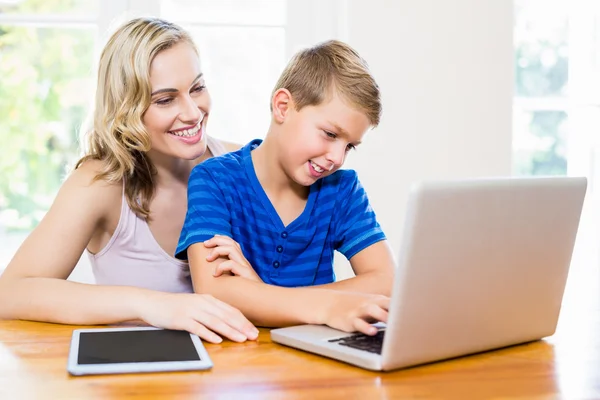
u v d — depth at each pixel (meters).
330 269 1.42
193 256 1.22
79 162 1.45
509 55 2.29
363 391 0.77
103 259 1.49
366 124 1.23
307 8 2.23
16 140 2.37
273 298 1.08
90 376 0.82
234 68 2.23
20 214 2.39
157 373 0.83
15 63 2.32
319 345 0.90
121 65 1.33
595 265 2.54
